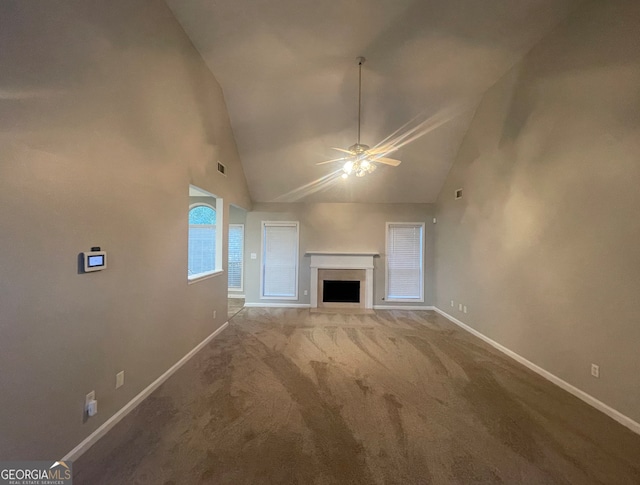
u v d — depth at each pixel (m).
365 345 4.08
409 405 2.54
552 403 2.59
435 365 3.40
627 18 2.26
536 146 3.26
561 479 1.75
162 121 2.84
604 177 2.46
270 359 3.54
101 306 2.10
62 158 1.76
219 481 1.70
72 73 1.82
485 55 3.41
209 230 7.26
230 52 3.45
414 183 5.94
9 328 1.47
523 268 3.48
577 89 2.72
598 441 2.09
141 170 2.54
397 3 2.69
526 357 3.40
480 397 2.69
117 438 2.06
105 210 2.12
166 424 2.23
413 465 1.84
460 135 4.88
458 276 5.21
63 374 1.79
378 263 6.51
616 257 2.37
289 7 2.75
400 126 4.68
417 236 6.53
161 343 2.90
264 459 1.87
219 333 4.54
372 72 3.75
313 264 6.41
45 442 1.66
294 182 5.96
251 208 6.49
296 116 4.57
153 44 2.65
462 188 5.07
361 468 1.81
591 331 2.58
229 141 4.72
